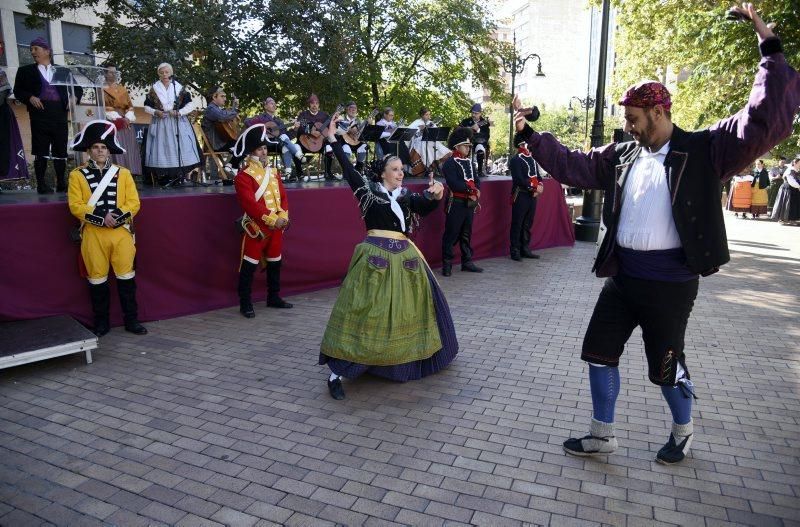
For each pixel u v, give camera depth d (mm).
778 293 7121
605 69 10844
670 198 2701
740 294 7066
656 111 2672
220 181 8430
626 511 2729
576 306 6430
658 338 2875
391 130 10578
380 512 2727
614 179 2906
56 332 4648
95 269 5117
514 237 9164
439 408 3840
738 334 5457
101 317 5285
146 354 4852
